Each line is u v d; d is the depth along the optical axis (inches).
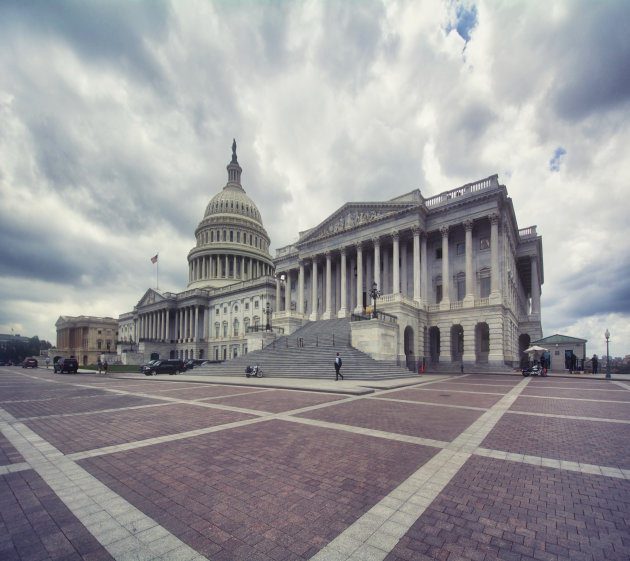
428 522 204.1
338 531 193.6
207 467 291.9
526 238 2218.3
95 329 5162.4
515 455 322.3
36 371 2429.9
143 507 222.2
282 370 1277.1
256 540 184.5
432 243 1884.8
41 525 200.2
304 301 2396.7
